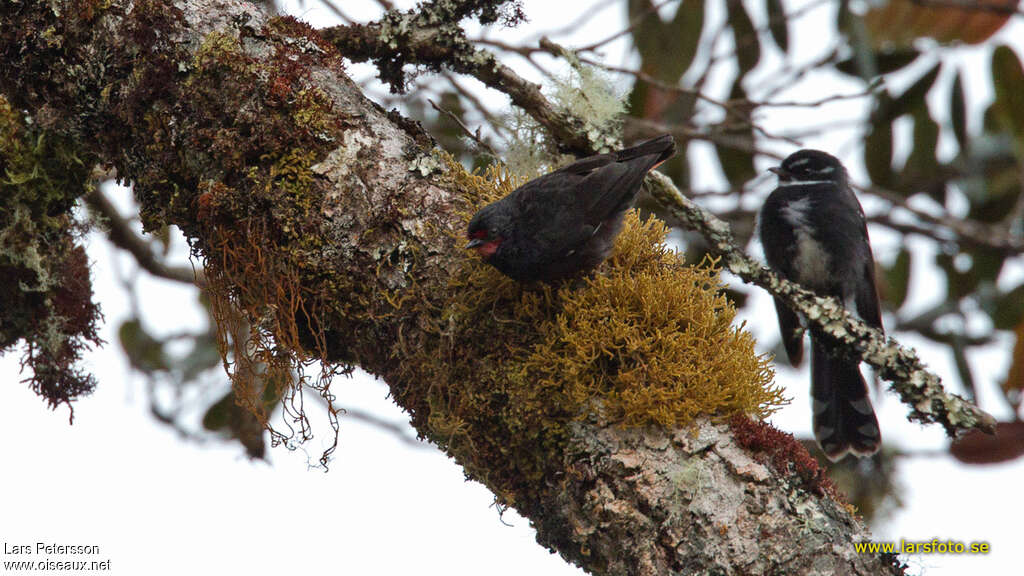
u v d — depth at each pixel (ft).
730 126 34.47
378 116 20.49
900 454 33.91
